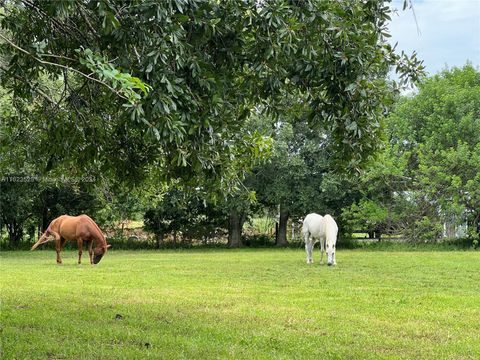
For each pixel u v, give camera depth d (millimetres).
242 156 8109
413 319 9570
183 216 35438
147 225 36250
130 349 6891
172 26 5133
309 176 33906
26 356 6395
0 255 27672
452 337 8195
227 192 7508
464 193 32156
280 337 7855
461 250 31859
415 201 33344
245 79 6387
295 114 7297
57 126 7855
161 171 8062
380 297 12148
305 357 6734
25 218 33844
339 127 6816
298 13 5879
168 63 5348
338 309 10492
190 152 5809
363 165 7258
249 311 10062
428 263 20922
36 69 7184
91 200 34812
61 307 10055
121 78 4758
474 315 9969
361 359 6750
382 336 8164
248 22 5754
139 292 12445
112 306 10234
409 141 34219
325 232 20797
